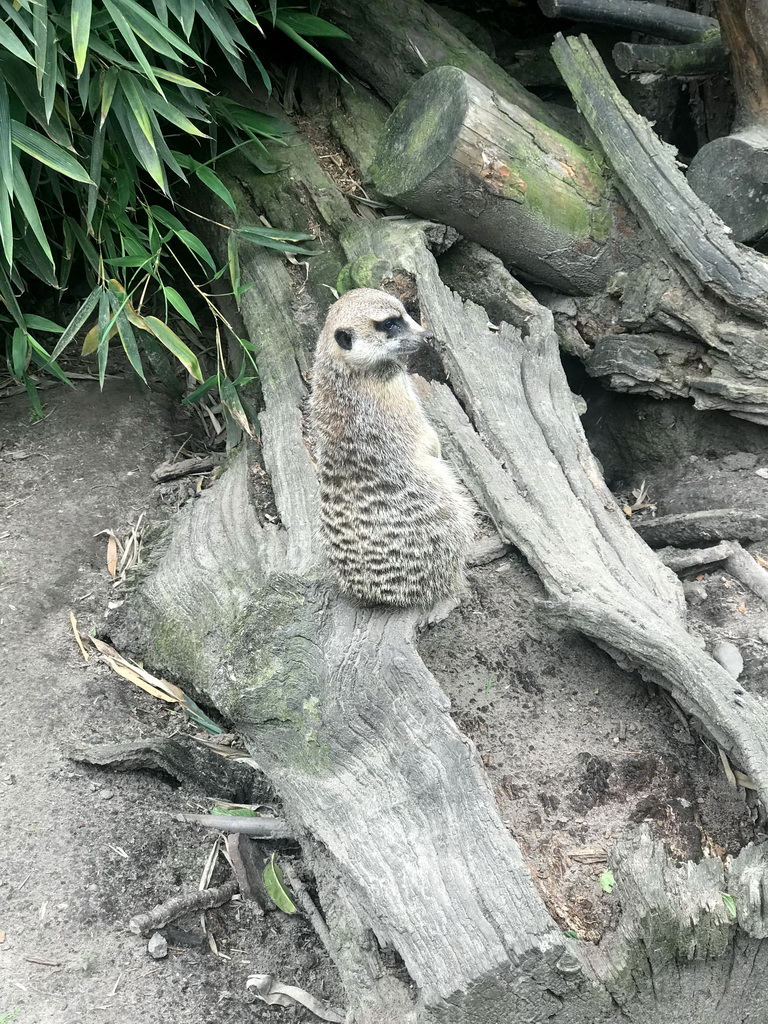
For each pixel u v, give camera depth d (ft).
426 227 3.77
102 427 3.88
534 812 2.49
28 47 3.20
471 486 3.20
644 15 4.15
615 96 3.80
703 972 2.21
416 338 2.68
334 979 2.53
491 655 2.82
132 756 2.84
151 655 3.19
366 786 2.43
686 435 3.91
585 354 3.98
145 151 3.32
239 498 3.35
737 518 3.37
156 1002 2.38
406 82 4.16
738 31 3.72
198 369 3.58
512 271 4.02
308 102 4.25
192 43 3.84
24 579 3.29
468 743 2.39
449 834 2.26
